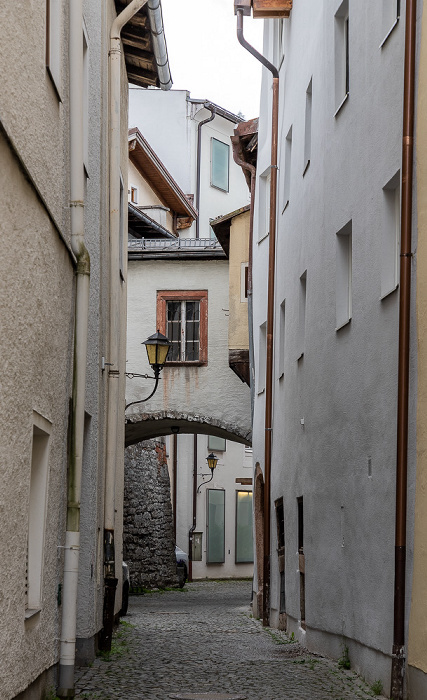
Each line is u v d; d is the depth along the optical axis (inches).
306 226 552.1
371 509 384.8
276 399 668.7
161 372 897.5
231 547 1513.3
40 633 280.2
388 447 361.1
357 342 418.3
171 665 425.4
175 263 913.5
